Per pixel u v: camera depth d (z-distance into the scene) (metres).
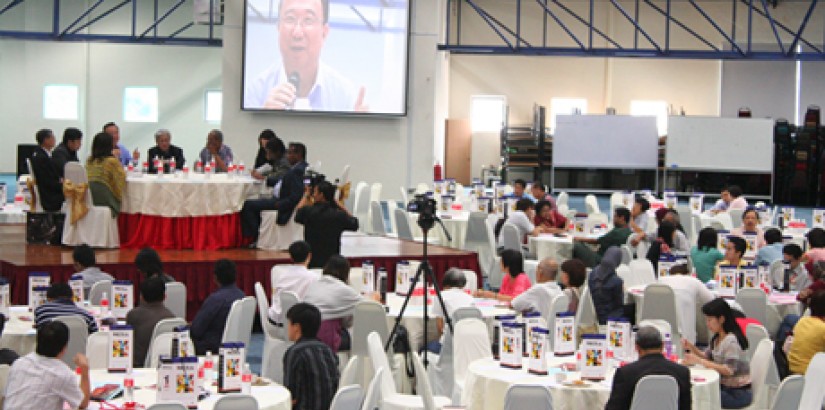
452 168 28.31
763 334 7.06
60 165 11.23
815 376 5.74
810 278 10.00
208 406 5.29
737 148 25.27
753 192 25.56
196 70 26.48
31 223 11.25
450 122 28.22
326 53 18.47
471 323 6.93
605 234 12.77
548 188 27.00
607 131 25.58
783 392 5.77
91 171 11.03
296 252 8.20
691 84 28.31
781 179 26.03
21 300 9.62
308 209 10.00
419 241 13.05
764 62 28.20
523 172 27.61
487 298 8.82
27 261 9.90
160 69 26.44
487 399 6.08
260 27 18.30
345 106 18.56
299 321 5.92
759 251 11.26
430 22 18.89
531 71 28.62
